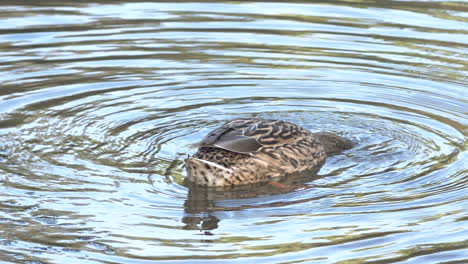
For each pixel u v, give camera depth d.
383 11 21.77
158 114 15.62
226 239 10.79
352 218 11.47
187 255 10.32
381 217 11.48
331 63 18.20
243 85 17.22
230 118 15.63
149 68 17.94
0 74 17.19
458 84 17.03
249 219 11.48
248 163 13.01
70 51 18.73
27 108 15.55
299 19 21.11
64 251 10.38
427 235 10.88
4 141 13.99
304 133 14.18
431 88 16.89
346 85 17.17
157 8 22.05
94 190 12.27
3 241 10.59
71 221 11.23
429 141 14.52
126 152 13.82
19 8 21.81
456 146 14.23
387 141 14.68
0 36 19.45
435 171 13.18
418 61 18.25
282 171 13.38
